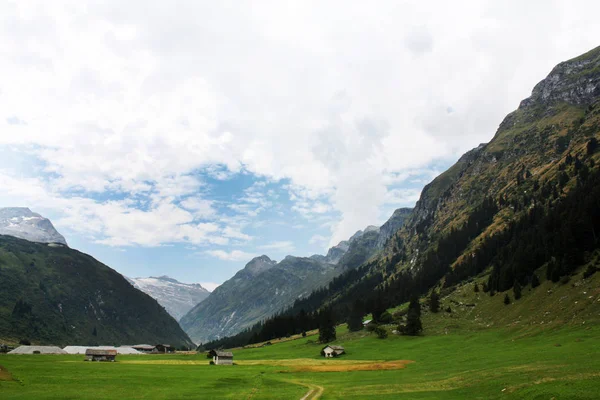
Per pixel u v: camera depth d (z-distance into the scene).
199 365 130.38
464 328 141.00
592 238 135.88
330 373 96.94
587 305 102.56
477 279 198.62
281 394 68.75
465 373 70.06
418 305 189.00
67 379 81.44
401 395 59.25
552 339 90.94
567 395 42.00
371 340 155.00
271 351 179.62
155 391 71.56
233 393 70.25
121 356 184.50
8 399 58.59
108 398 63.28
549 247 152.62
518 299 140.62
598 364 55.94
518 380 53.97
